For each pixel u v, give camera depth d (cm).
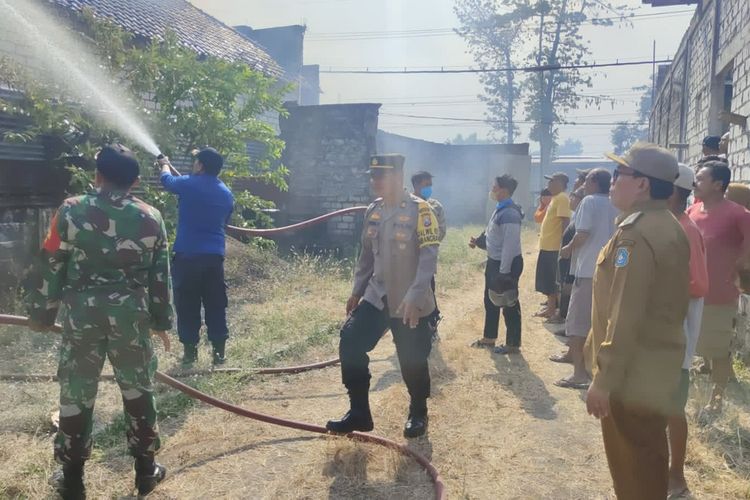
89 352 304
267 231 676
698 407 450
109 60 798
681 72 1484
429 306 405
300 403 474
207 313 557
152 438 324
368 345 396
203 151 561
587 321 509
